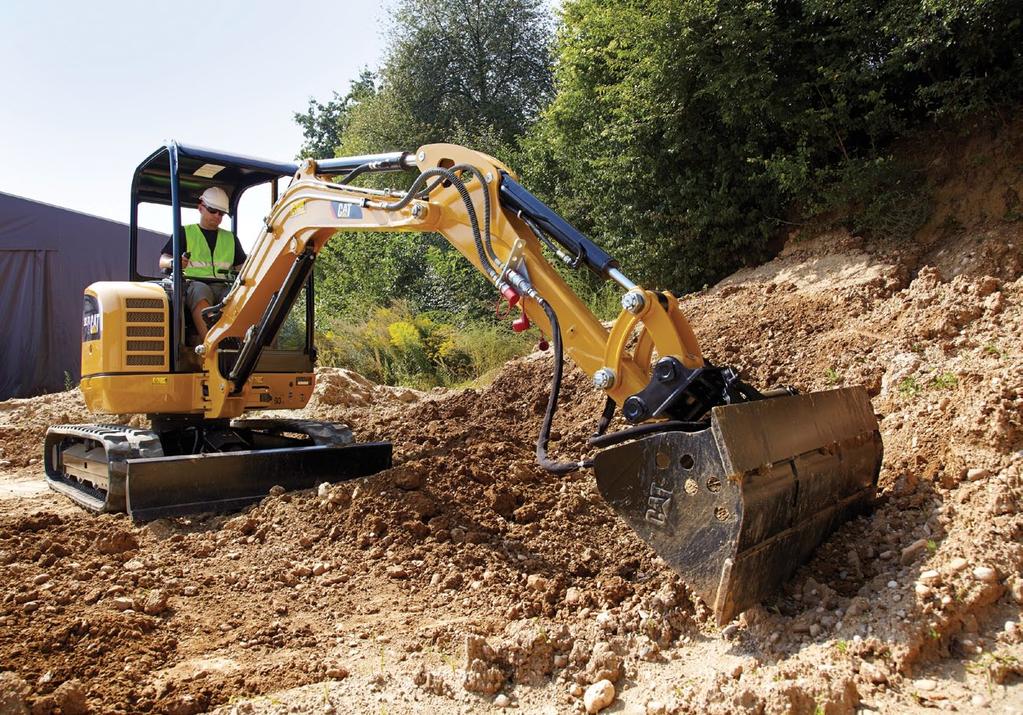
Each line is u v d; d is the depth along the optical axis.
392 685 3.33
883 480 4.70
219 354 6.41
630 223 10.40
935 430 4.78
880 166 8.12
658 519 3.62
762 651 3.42
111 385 6.23
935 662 3.20
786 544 3.78
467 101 25.50
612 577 4.23
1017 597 3.43
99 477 6.41
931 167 8.26
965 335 5.92
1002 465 4.18
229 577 4.60
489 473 5.82
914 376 5.57
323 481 6.26
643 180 10.18
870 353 6.36
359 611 4.14
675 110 9.48
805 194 8.88
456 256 15.40
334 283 17.31
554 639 3.52
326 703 3.19
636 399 3.90
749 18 8.55
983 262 6.98
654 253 10.20
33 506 6.70
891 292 7.34
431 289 16.42
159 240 16.66
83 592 4.30
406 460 6.75
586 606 4.01
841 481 4.14
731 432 3.42
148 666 3.51
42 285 14.40
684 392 3.83
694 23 8.97
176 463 5.66
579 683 3.26
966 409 4.66
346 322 14.91
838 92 8.58
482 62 25.50
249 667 3.51
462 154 4.81
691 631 3.68
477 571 4.53
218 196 6.96
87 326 6.60
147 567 4.74
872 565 3.96
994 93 7.85
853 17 8.09
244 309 6.23
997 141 7.80
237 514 5.75
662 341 3.92
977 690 2.99
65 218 14.60
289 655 3.65
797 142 8.77
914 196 8.15
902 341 6.20
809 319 7.43
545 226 4.33
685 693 3.07
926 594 3.42
